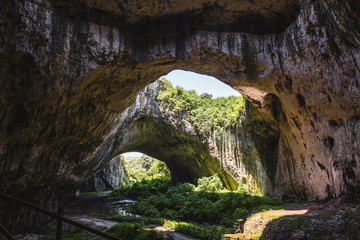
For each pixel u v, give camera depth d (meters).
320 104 13.52
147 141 36.97
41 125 12.46
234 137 28.66
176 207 24.23
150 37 13.75
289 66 13.54
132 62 13.47
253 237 13.41
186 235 16.03
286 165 19.64
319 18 10.88
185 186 30.81
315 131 14.92
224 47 13.88
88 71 12.17
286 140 18.98
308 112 14.80
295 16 12.98
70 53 11.47
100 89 14.04
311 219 11.37
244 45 14.04
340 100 12.14
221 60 14.23
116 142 26.75
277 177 21.31
